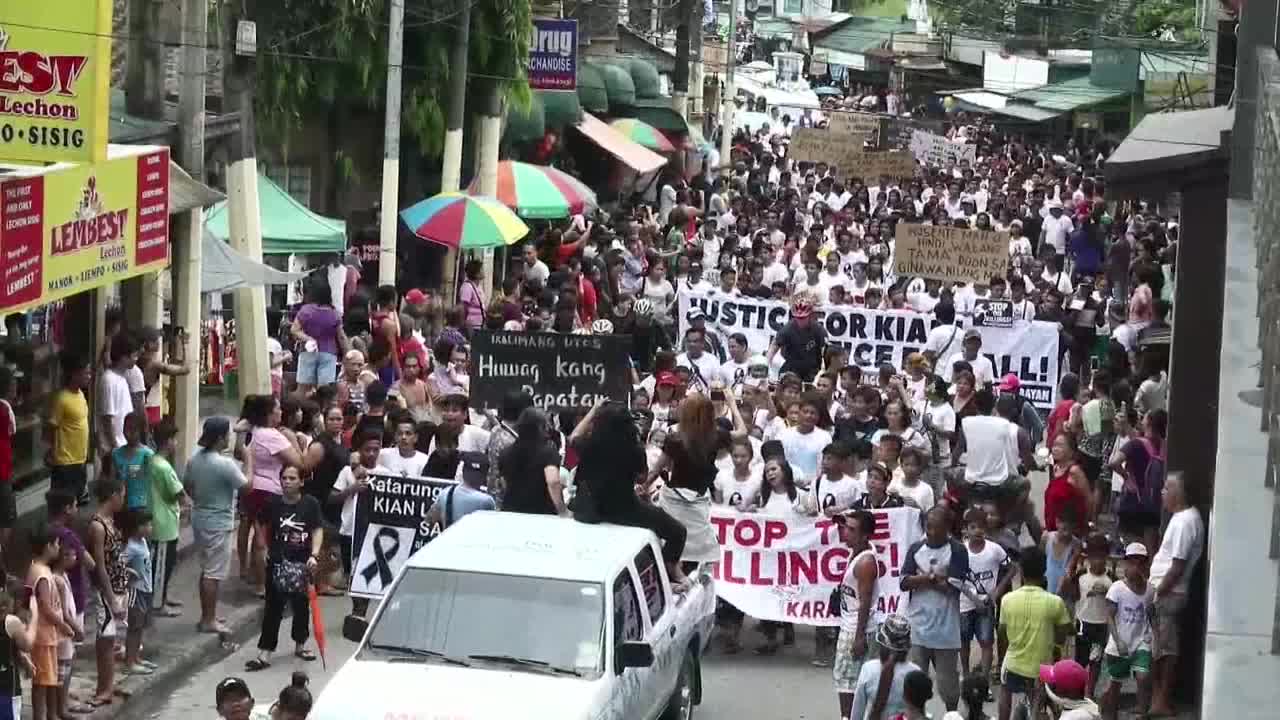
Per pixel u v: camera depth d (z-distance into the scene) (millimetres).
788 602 17141
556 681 12344
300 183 32562
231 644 17344
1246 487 8945
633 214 41500
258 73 29609
